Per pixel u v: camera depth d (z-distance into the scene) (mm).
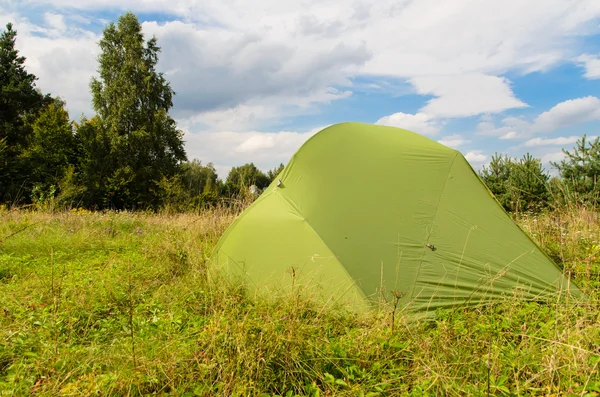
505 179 9430
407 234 3963
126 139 28344
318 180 4438
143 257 5633
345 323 3176
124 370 2312
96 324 3318
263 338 2584
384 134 5035
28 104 28938
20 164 22016
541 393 2129
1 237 6723
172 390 2166
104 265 5188
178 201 18453
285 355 2445
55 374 2291
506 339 2814
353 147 4723
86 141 26656
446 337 2752
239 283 4047
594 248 4828
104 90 30625
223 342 2518
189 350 2557
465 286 3662
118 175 25781
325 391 2271
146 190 27406
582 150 8367
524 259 3947
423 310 3420
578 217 6172
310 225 4047
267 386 2264
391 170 4465
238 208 8250
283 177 4625
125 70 30328
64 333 2998
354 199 4207
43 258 5766
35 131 24391
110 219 9523
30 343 2725
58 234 7289
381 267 3697
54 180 22141
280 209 4352
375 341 2697
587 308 3146
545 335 2721
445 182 4395
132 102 30281
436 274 3721
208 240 6688
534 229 6074
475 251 3930
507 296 3568
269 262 4074
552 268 3951
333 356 2539
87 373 2365
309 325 2867
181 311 3459
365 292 3516
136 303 3768
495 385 2102
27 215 9172
